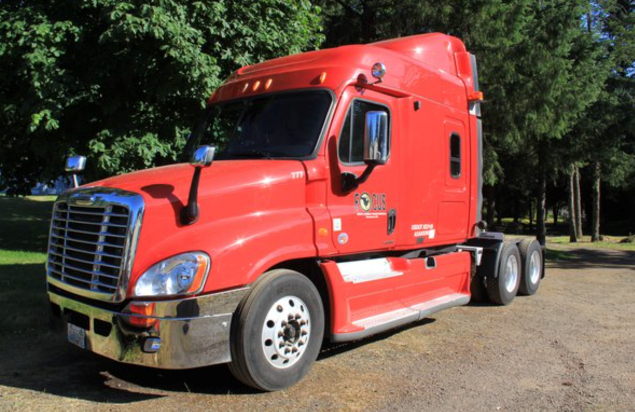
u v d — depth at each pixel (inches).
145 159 378.3
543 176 839.1
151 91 370.9
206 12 354.9
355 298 203.0
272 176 181.6
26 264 402.3
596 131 783.7
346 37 607.5
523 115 554.9
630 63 911.7
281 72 221.5
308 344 179.6
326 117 198.5
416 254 253.0
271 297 167.6
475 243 327.9
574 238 1031.0
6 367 191.3
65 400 162.4
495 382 188.7
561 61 541.6
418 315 227.9
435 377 192.5
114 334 157.6
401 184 232.2
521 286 353.1
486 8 519.8
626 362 214.5
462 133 287.4
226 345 160.1
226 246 161.2
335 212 196.4
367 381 186.4
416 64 249.6
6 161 518.6
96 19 360.8
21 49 349.4
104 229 162.4
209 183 170.2
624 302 343.9
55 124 346.0
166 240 159.0
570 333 259.1
